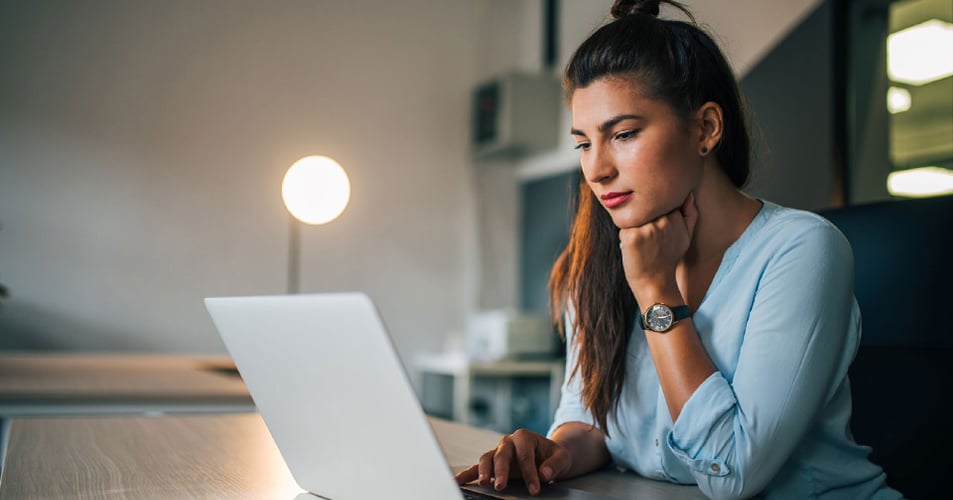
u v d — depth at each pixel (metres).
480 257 5.65
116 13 4.75
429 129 5.58
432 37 5.62
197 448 1.11
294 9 5.23
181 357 3.91
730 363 0.88
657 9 0.97
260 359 0.74
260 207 5.06
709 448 0.80
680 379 0.83
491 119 5.37
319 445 0.73
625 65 0.83
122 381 2.32
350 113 5.36
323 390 0.67
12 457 1.03
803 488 0.89
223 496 0.81
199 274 4.88
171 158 4.85
